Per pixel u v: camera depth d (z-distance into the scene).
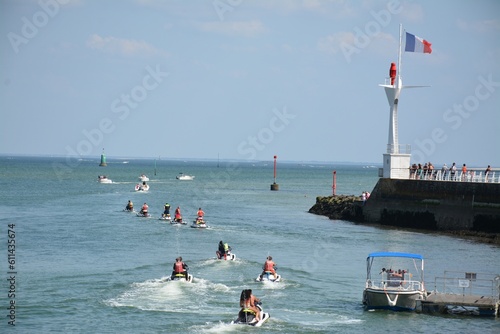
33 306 58.38
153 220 131.00
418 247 96.44
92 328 52.44
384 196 125.31
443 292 63.97
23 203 167.62
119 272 73.44
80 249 90.44
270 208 168.38
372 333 52.56
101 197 195.38
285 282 70.31
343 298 63.84
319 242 101.62
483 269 78.94
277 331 52.56
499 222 105.44
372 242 101.50
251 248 94.69
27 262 79.44
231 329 52.75
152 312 56.97
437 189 114.88
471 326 55.12
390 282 61.16
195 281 69.12
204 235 109.00
